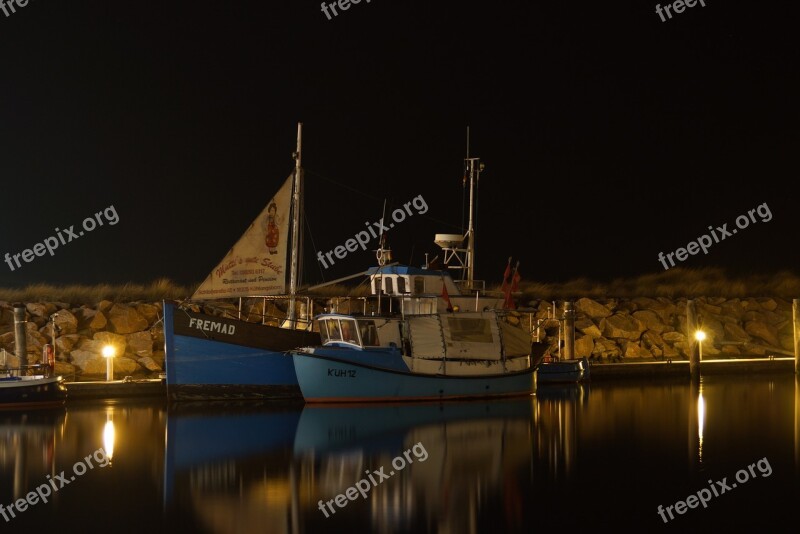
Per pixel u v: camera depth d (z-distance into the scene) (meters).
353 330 29.77
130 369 32.56
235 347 29.75
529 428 26.16
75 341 32.78
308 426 26.05
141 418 27.09
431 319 30.48
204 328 29.45
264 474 20.97
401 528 17.39
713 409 29.58
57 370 31.31
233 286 30.22
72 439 24.27
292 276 31.03
